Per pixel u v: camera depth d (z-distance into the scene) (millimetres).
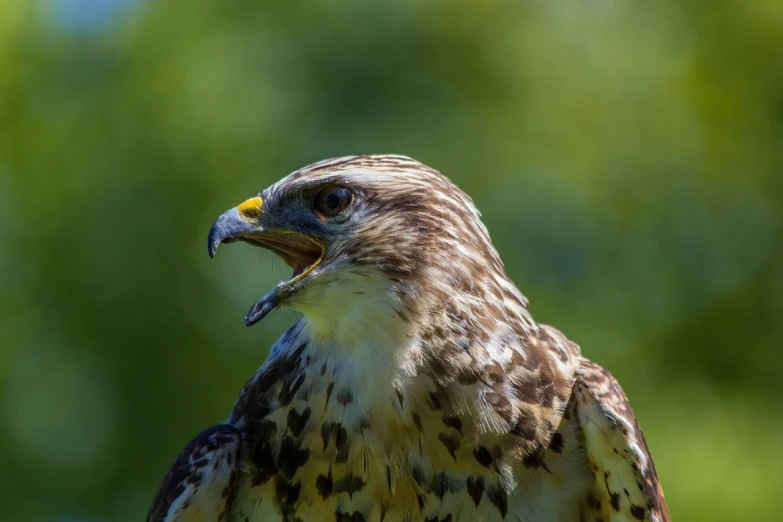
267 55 15477
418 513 6051
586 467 6148
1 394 15703
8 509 15758
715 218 16734
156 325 15211
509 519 6012
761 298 16859
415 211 6410
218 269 14953
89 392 15586
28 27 16562
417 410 6082
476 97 15477
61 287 15602
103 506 15586
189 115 15289
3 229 16062
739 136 17297
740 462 13812
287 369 6414
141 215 15320
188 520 6125
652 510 6078
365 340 6234
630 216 15805
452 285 6273
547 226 15219
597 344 14875
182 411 15148
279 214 6590
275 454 6246
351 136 15141
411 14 15672
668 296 16141
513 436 6051
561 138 15609
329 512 6133
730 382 16266
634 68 16375
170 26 15875
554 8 16328
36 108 16234
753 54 17609
